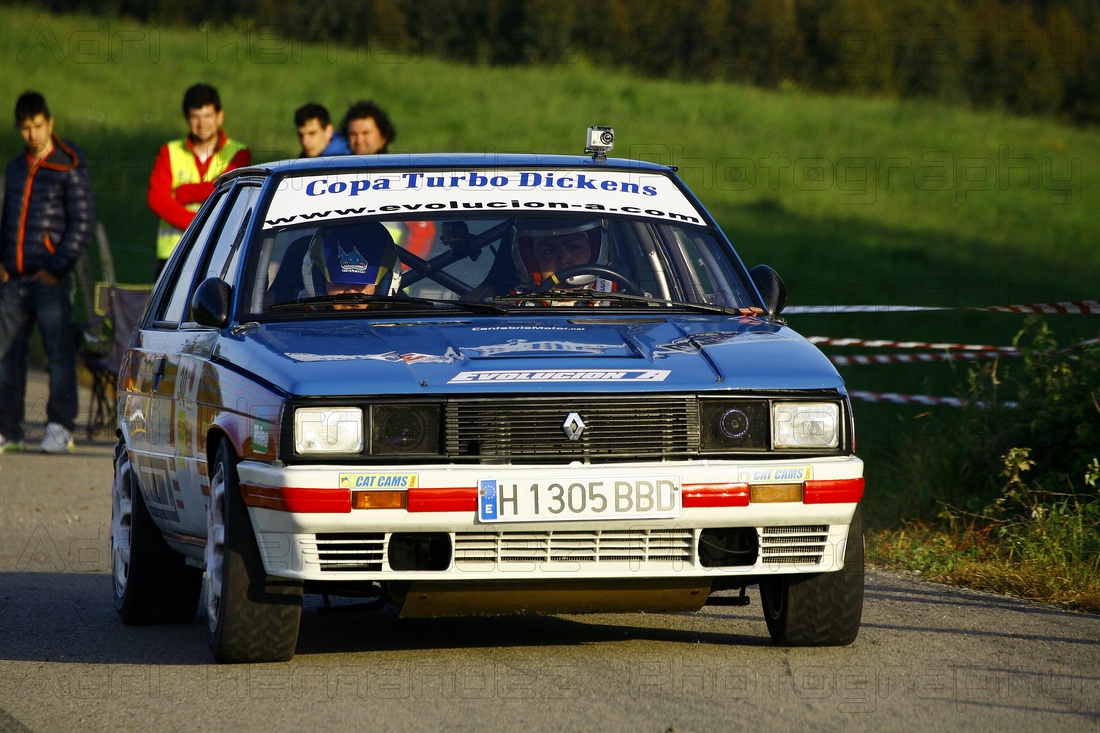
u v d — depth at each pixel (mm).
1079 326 59938
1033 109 184625
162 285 24328
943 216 122000
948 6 190125
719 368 17500
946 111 173875
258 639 17656
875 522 29625
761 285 21719
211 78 149750
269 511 16719
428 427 16719
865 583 24094
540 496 16531
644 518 16641
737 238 103875
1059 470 28719
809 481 17109
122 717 16078
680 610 17906
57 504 33312
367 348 17844
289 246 20438
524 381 16906
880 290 83188
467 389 16766
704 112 156875
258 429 17109
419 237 20719
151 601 21672
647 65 177750
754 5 180750
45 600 23734
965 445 29906
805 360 18016
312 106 39812
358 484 16391
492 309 19719
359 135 38656
